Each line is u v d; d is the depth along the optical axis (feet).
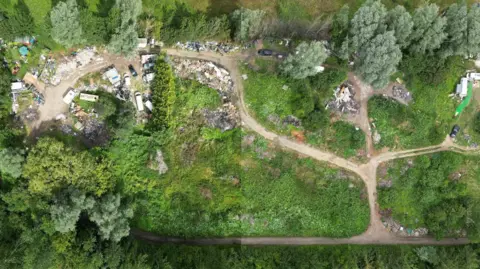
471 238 213.87
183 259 201.57
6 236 190.08
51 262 184.24
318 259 209.77
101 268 186.50
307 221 214.28
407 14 193.26
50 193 187.52
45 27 198.59
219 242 211.20
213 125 212.02
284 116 214.48
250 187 212.43
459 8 198.18
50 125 202.59
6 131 195.52
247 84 213.46
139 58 208.13
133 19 192.03
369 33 193.57
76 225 195.83
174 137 208.95
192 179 210.18
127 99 206.28
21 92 200.64
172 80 203.92
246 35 206.80
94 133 205.46
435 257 211.00
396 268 208.64
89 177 192.13
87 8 203.92
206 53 212.64
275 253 207.41
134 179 205.87
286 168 215.10
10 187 196.34
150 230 207.21
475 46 202.80
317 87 213.87
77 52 204.33
